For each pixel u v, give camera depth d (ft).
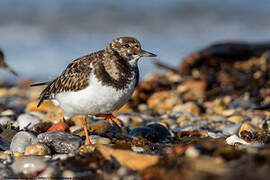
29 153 25.17
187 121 37.73
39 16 92.02
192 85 52.70
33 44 80.89
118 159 22.59
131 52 26.50
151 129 30.96
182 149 22.56
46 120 36.35
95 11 95.55
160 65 61.67
